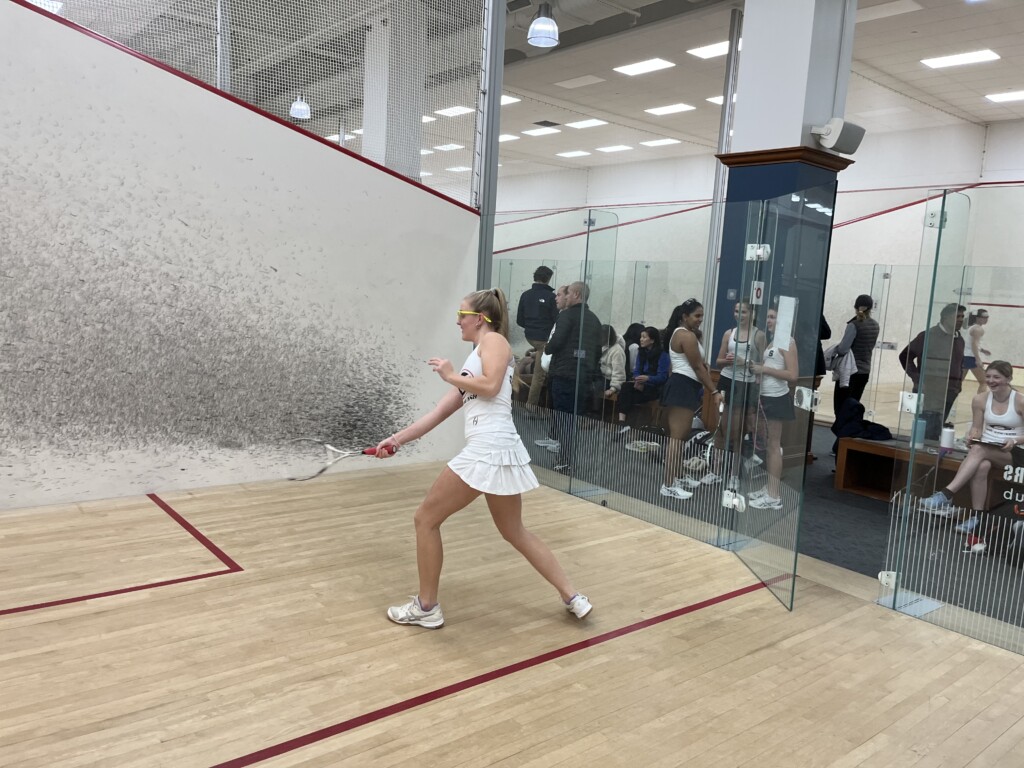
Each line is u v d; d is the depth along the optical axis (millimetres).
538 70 10031
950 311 2945
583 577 3203
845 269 7922
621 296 4238
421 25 4688
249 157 3992
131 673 2191
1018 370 2734
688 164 15312
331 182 4316
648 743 2010
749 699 2273
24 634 2377
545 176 18500
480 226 5078
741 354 3566
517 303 5039
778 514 3162
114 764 1785
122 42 3615
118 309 3668
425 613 2602
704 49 8711
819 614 2986
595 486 4457
